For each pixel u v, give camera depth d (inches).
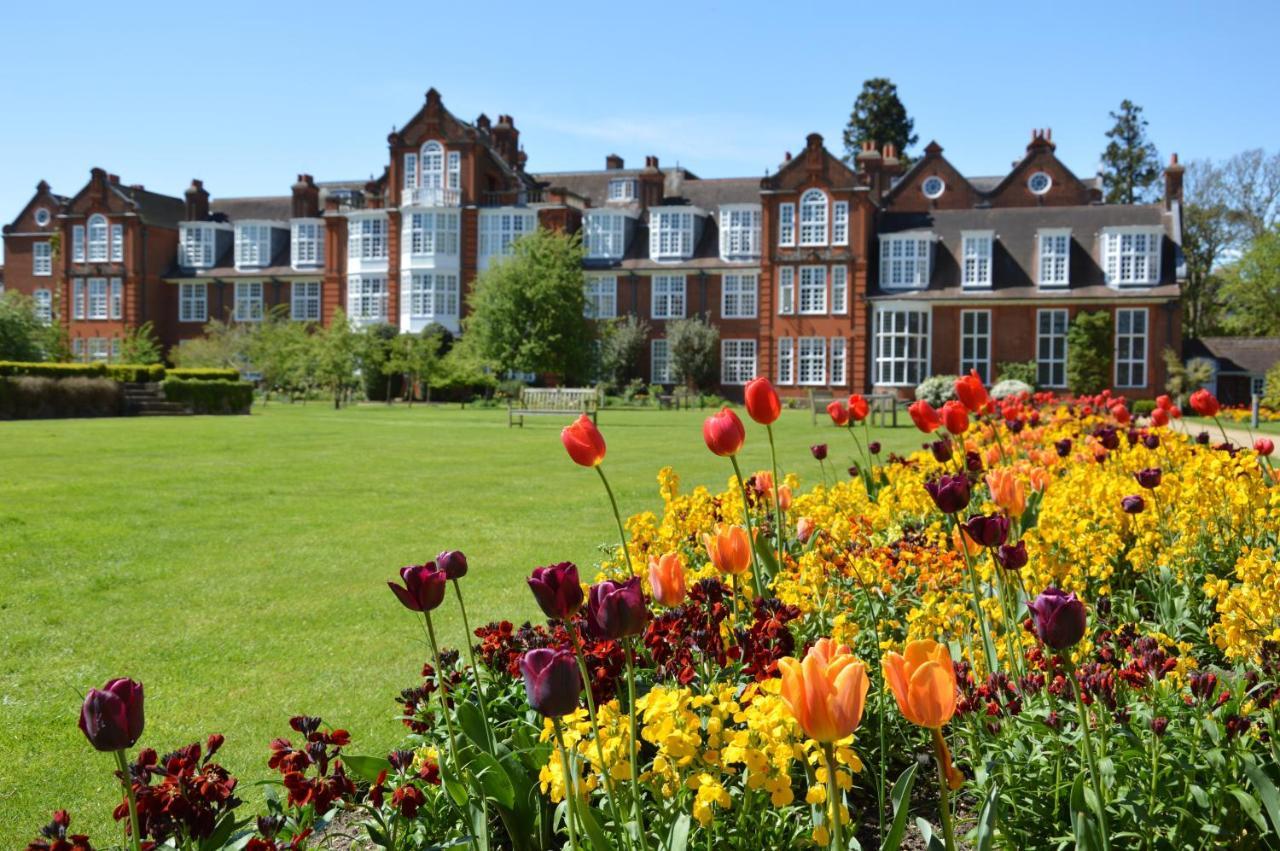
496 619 282.7
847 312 1964.8
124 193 2448.3
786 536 237.3
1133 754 129.2
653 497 516.7
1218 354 2079.2
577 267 1941.4
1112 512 229.6
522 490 547.8
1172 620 194.5
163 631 273.3
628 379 2096.5
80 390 1357.0
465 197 2198.6
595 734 108.5
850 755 103.5
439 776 128.7
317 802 118.0
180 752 118.9
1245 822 126.6
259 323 2241.6
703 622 145.6
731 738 109.5
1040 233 1876.2
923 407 274.4
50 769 188.1
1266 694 142.1
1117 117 2920.8
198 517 450.0
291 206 2517.2
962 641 169.5
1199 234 2426.2
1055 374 1865.2
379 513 465.7
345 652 255.6
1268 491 233.8
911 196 2161.7
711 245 2135.8
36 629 273.6
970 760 142.6
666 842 109.7
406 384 1983.3
